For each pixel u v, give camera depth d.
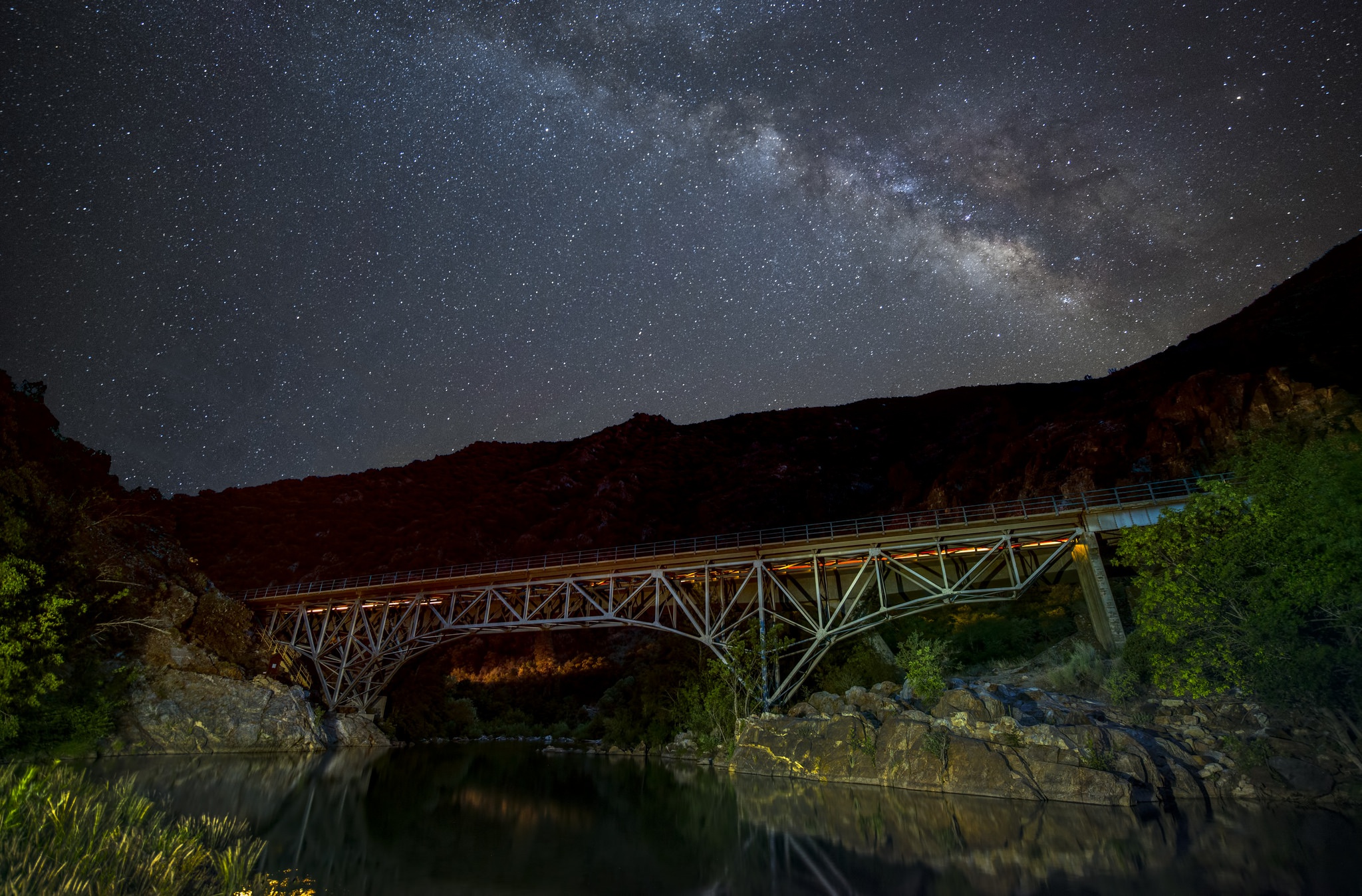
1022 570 42.44
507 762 45.31
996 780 25.81
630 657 87.75
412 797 28.94
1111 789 23.30
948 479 88.06
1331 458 21.39
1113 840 18.19
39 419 46.16
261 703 46.66
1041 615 47.03
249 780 31.23
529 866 17.33
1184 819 20.59
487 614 53.75
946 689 32.66
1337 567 20.38
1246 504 23.91
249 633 53.84
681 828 22.19
